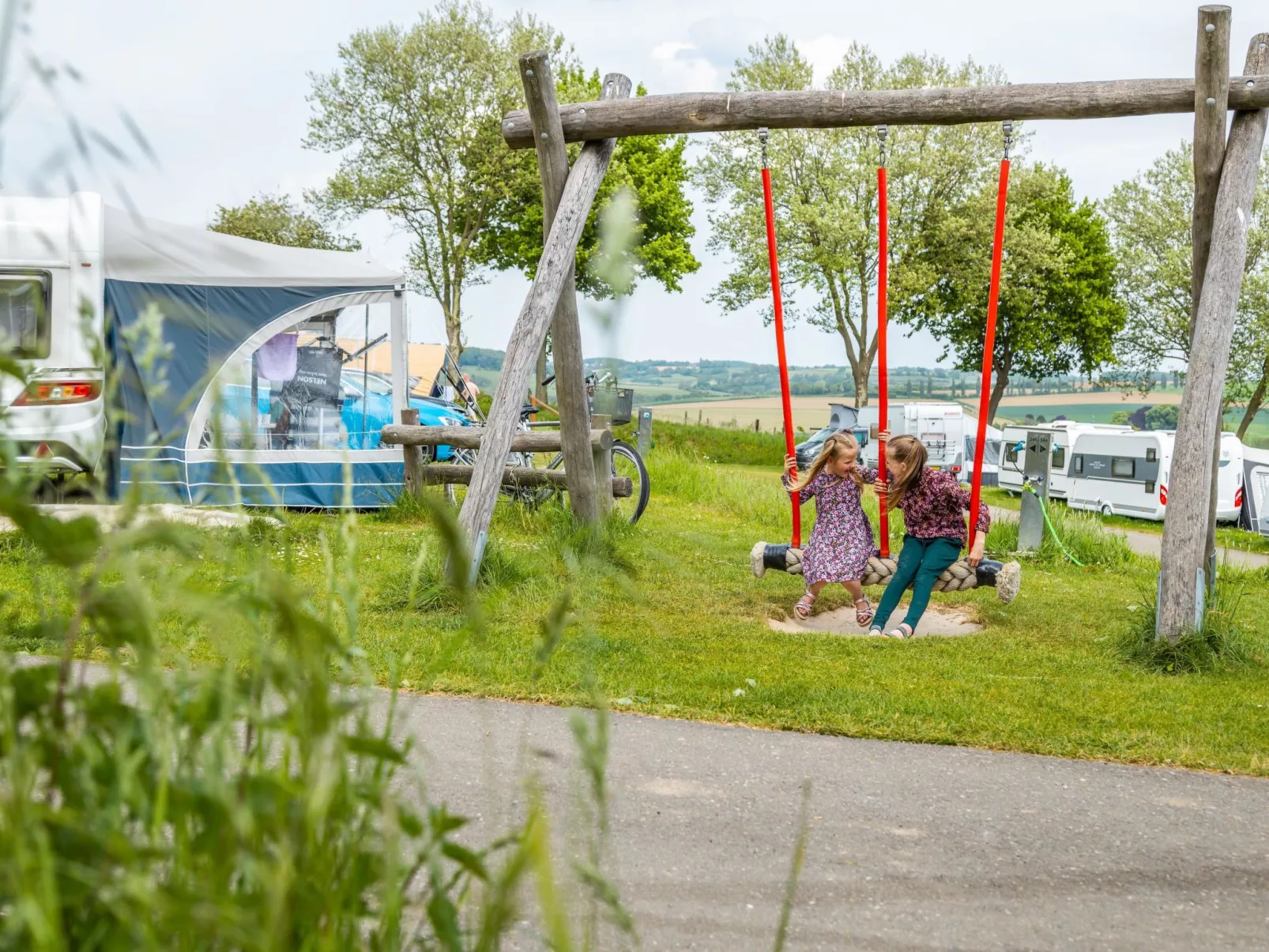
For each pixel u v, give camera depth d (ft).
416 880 8.12
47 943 2.19
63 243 25.14
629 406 14.78
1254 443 152.15
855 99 22.86
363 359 38.24
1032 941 8.86
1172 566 21.44
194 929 2.41
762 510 46.65
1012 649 22.03
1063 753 14.49
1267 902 9.88
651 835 10.70
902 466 23.84
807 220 140.56
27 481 2.64
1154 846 11.19
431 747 12.75
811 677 18.16
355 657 3.39
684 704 15.78
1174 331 160.45
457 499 38.96
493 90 136.05
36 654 11.74
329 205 133.59
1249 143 21.35
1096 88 21.98
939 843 11.00
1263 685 19.72
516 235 140.36
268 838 2.79
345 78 135.03
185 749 2.87
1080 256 161.48
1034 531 45.88
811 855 10.49
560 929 2.54
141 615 2.60
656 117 23.81
